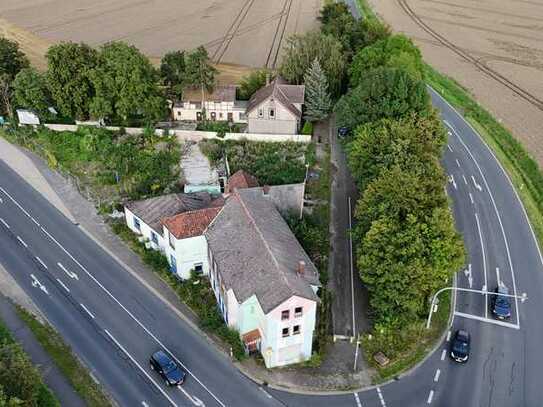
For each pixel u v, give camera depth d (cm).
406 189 5572
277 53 12519
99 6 16138
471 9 16212
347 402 4753
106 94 8725
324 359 5169
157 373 4981
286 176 7756
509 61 12388
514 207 7350
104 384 4862
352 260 6378
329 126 9388
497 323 5594
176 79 9306
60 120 9212
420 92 7512
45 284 5994
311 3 16225
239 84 10456
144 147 8550
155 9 15788
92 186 7694
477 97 10500
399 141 6381
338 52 9769
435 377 4997
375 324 5428
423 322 5509
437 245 5200
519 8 16300
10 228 6862
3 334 5281
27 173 8050
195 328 5497
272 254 4988
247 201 5784
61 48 8612
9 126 9169
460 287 6044
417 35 14000
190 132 8838
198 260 5988
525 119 9688
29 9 15775
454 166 8200
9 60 9550
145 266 6297
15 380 4056
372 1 16862
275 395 4816
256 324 5131
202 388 4856
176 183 7656
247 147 8562
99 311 5653
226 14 15288
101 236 6756
